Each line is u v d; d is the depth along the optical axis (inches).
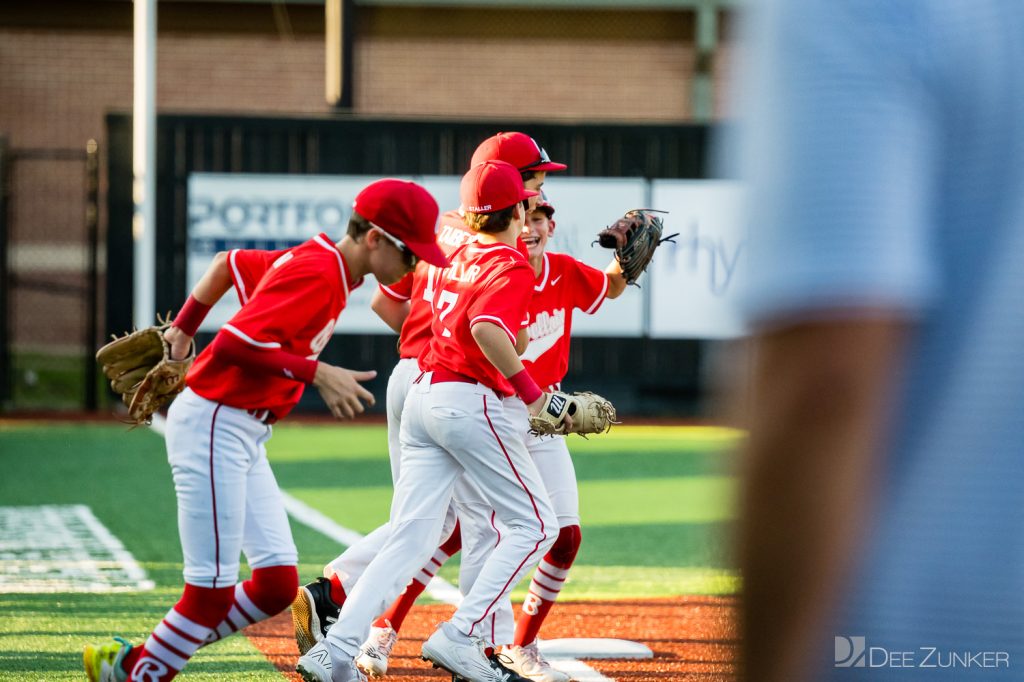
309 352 494.9
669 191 1889.8
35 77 2642.7
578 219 1879.9
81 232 2623.0
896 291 139.7
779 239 143.4
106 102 2662.4
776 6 148.6
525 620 611.8
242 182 1854.1
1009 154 146.1
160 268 1846.7
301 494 1246.9
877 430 143.3
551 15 2748.5
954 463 148.3
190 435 482.6
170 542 981.8
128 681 487.2
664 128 1883.6
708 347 1905.8
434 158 1878.7
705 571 900.6
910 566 148.9
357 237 496.1
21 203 2608.3
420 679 609.3
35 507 1140.5
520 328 575.8
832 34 144.3
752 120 148.9
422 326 600.7
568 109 2768.2
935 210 148.3
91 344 1893.5
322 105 2743.6
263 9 2711.6
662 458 1534.2
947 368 148.6
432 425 535.5
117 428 1716.3
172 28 2699.3
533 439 599.2
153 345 567.2
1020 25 146.1
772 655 145.4
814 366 140.1
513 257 531.2
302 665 513.3
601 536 1046.4
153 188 1781.5
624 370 1908.2
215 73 2716.5
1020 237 146.6
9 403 1918.1
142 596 791.7
